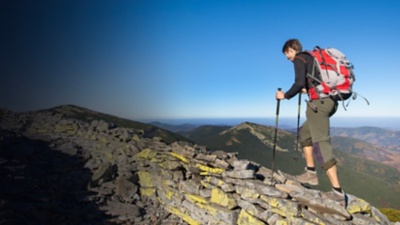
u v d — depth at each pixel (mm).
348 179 158125
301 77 4363
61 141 12477
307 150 5207
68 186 7621
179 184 7395
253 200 5570
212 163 7062
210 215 6105
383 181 163750
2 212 5141
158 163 8664
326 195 5074
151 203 7758
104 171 8344
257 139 185625
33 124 15703
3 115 16672
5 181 6637
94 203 7082
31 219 5480
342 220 4574
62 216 6117
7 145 9758
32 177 7516
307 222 4641
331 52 4363
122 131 11594
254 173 6277
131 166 9188
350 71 4270
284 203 5055
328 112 4445
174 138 113938
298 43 4672
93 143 11789
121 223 6457
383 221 5051
